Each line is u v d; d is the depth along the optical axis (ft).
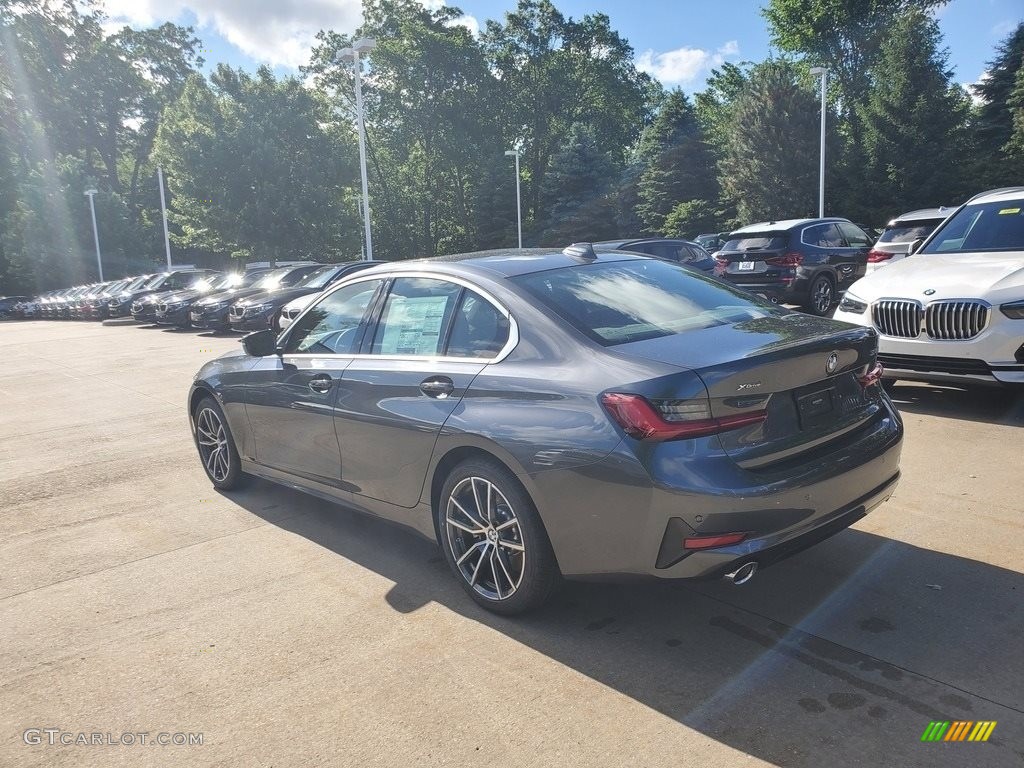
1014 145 122.62
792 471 9.54
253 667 10.27
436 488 11.89
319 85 179.83
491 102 190.70
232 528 15.66
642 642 10.35
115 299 87.92
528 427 10.10
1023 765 7.60
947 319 19.38
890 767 7.64
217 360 17.85
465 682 9.62
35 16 194.59
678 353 9.77
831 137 133.90
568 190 174.70
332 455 13.78
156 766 8.36
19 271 170.40
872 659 9.59
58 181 172.65
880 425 11.08
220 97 124.77
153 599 12.53
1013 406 21.04
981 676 9.11
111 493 18.67
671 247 43.01
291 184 124.16
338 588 12.58
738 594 11.54
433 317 12.39
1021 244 21.52
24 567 14.21
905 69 119.96
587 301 11.38
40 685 10.13
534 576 10.53
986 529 13.19
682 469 8.98
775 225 42.22
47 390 37.22
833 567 12.17
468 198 193.26
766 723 8.44
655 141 160.45
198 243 131.64
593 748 8.20
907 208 120.37
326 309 14.67
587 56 203.21
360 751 8.39
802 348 9.92
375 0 183.73
